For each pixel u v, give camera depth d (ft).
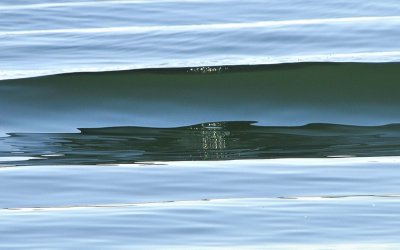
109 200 101.81
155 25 172.24
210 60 151.53
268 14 177.27
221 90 144.36
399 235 91.35
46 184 106.52
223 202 100.42
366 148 119.24
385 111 139.95
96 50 158.71
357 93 143.23
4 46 160.76
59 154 118.32
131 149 120.88
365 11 176.04
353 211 97.04
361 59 148.87
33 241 91.15
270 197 101.60
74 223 95.30
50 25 174.40
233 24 170.30
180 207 99.09
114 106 140.46
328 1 184.34
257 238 91.35
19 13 181.98
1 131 130.62
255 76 146.00
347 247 89.15
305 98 142.72
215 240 91.15
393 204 98.53
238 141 124.26
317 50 154.92
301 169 110.52
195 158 116.16
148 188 105.19
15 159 115.96
